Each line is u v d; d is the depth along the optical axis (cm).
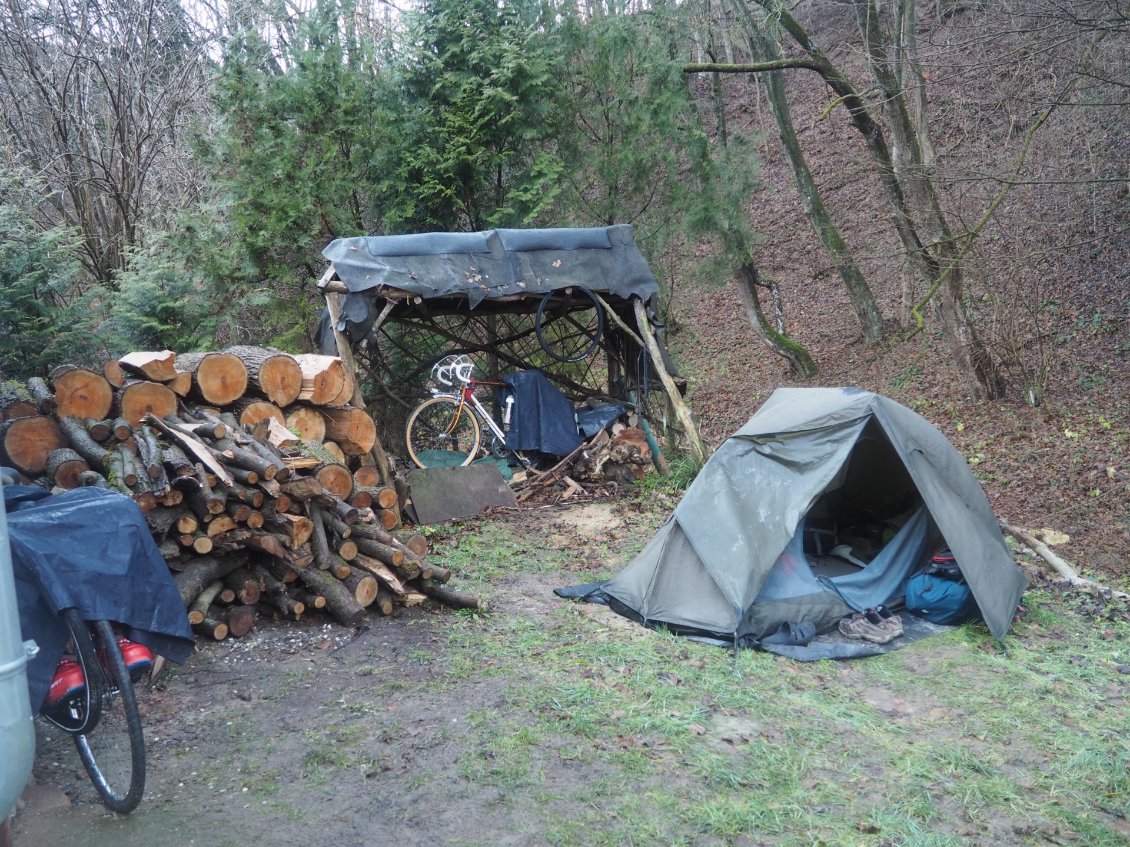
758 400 1630
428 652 520
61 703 340
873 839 349
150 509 509
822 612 580
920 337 1527
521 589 665
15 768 238
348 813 353
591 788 375
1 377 1027
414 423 1026
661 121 1325
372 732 420
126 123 1539
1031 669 531
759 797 376
